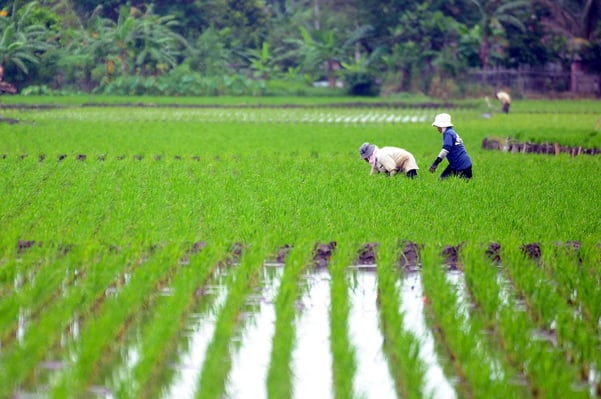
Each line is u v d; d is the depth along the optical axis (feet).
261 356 81.20
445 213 132.36
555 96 603.67
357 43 615.57
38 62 518.78
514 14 600.80
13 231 113.19
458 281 105.91
